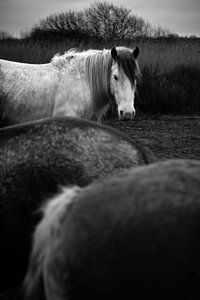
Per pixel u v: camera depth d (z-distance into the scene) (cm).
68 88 539
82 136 237
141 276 136
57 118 248
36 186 230
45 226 164
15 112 543
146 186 144
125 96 508
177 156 661
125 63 509
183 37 2117
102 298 143
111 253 141
